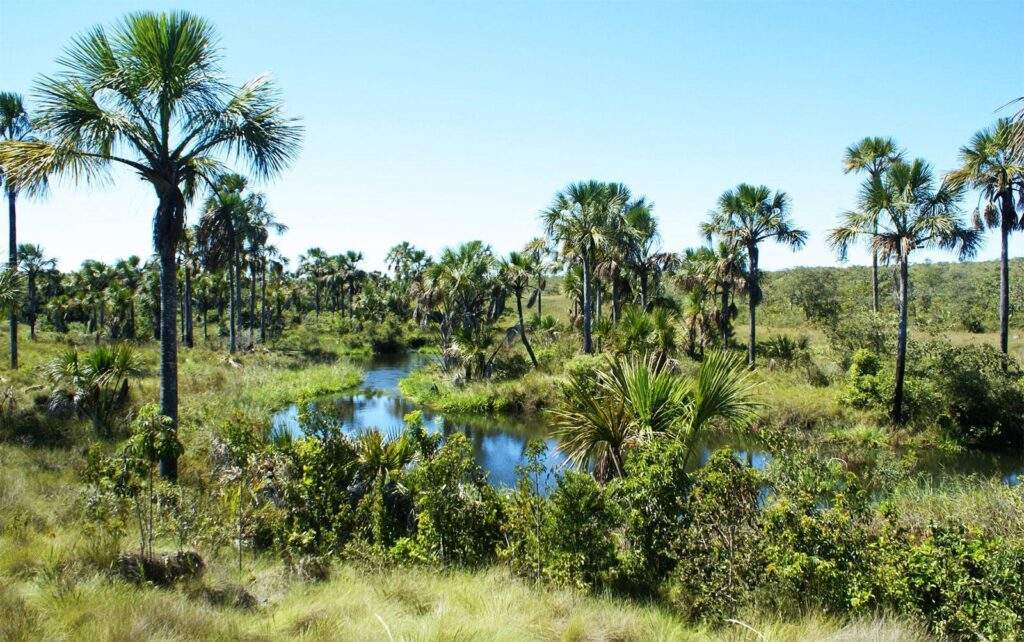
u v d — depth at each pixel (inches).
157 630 163.8
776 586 207.2
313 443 316.5
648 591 229.1
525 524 262.1
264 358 1401.3
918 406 706.8
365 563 264.1
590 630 185.6
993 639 174.4
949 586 187.8
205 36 356.5
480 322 1493.6
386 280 2982.3
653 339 666.2
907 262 684.7
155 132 372.2
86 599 179.6
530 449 277.7
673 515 231.3
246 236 1362.0
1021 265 1995.6
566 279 1402.6
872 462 549.3
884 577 195.3
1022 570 183.9
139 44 339.3
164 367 389.1
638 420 297.9
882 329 912.3
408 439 340.2
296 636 179.0
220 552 269.0
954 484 447.8
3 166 329.1
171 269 389.1
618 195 958.4
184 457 399.2
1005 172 727.1
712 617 200.4
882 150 967.6
